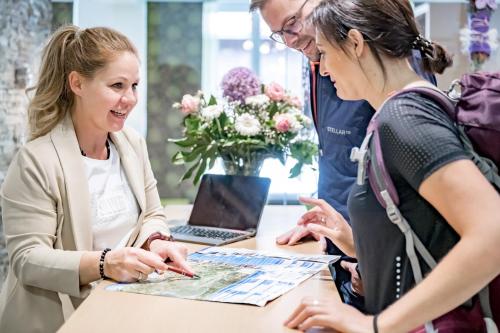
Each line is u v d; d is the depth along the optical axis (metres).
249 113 2.30
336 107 1.86
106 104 1.61
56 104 1.66
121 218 1.72
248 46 4.55
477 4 2.37
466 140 0.96
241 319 1.06
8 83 3.44
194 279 1.35
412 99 0.97
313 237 1.92
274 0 1.93
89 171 1.67
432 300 0.84
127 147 1.84
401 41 1.07
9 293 1.52
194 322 1.05
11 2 3.46
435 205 0.89
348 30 1.08
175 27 4.66
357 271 1.45
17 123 3.48
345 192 1.86
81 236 1.56
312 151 2.29
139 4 4.50
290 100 2.34
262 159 2.28
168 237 1.72
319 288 1.28
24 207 1.50
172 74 4.66
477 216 0.82
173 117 4.66
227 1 4.55
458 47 4.11
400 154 0.92
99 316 1.08
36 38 3.81
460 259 0.82
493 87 0.97
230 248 1.77
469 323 0.94
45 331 1.49
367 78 1.09
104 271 1.36
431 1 4.21
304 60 3.48
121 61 1.61
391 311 0.89
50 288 1.41
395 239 1.01
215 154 2.26
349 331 0.92
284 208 2.81
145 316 1.08
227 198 2.18
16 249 1.47
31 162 1.54
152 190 1.94
